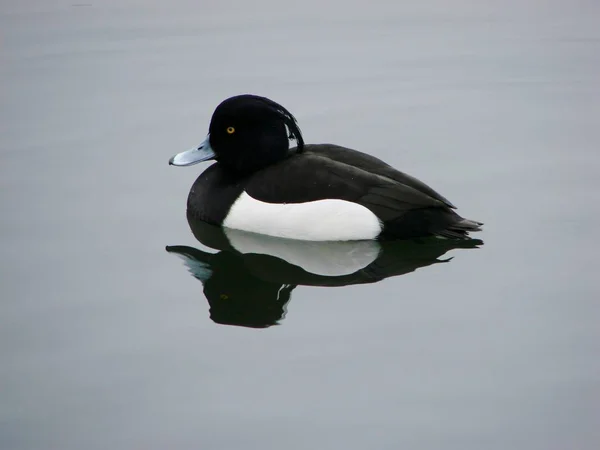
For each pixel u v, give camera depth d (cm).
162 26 1616
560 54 1519
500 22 1648
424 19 1661
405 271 939
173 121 1295
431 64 1487
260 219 980
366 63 1489
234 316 859
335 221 951
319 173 966
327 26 1631
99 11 1686
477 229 945
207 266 966
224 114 1000
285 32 1598
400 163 1183
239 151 1009
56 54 1491
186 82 1412
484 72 1464
